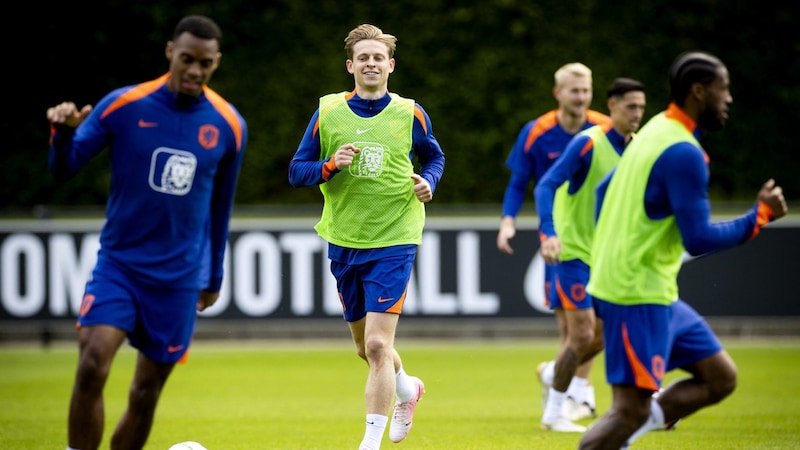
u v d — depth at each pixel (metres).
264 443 27.03
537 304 50.38
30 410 33.69
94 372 18.34
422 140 23.27
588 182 28.50
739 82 57.41
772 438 26.97
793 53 57.28
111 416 32.59
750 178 57.81
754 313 49.91
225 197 20.06
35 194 58.00
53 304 50.31
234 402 35.94
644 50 56.56
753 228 17.55
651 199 17.84
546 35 56.59
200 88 18.92
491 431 28.78
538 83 56.72
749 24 57.00
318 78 57.22
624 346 17.98
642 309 17.94
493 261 50.41
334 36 57.12
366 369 45.91
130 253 19.00
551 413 28.86
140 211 18.92
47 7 57.03
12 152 58.19
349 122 22.80
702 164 17.48
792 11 56.94
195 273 19.42
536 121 32.44
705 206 17.45
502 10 56.62
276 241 50.34
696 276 50.03
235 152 19.75
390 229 22.67
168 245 19.08
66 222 50.22
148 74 57.53
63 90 57.78
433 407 34.47
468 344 54.44
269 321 50.41
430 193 21.86
